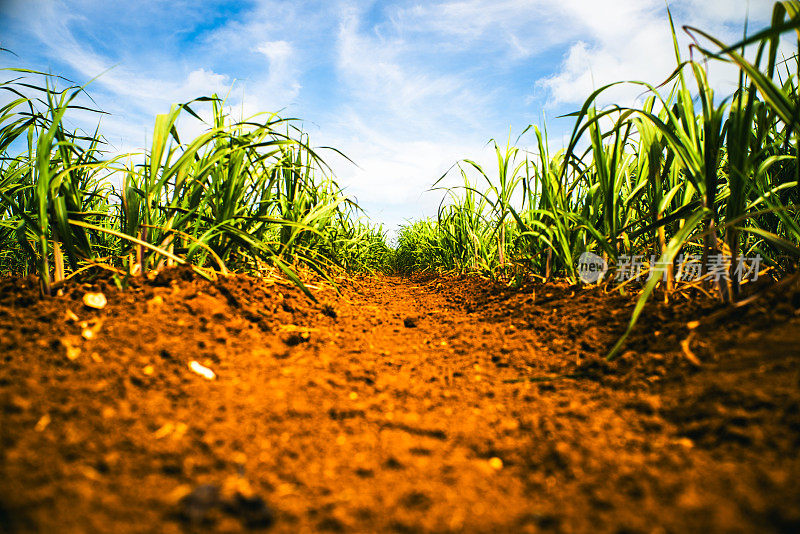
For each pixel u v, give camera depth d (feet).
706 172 4.55
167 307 5.16
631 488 2.50
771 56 3.83
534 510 2.40
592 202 7.63
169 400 3.44
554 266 8.82
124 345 4.19
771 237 4.40
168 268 6.47
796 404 2.89
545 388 4.28
